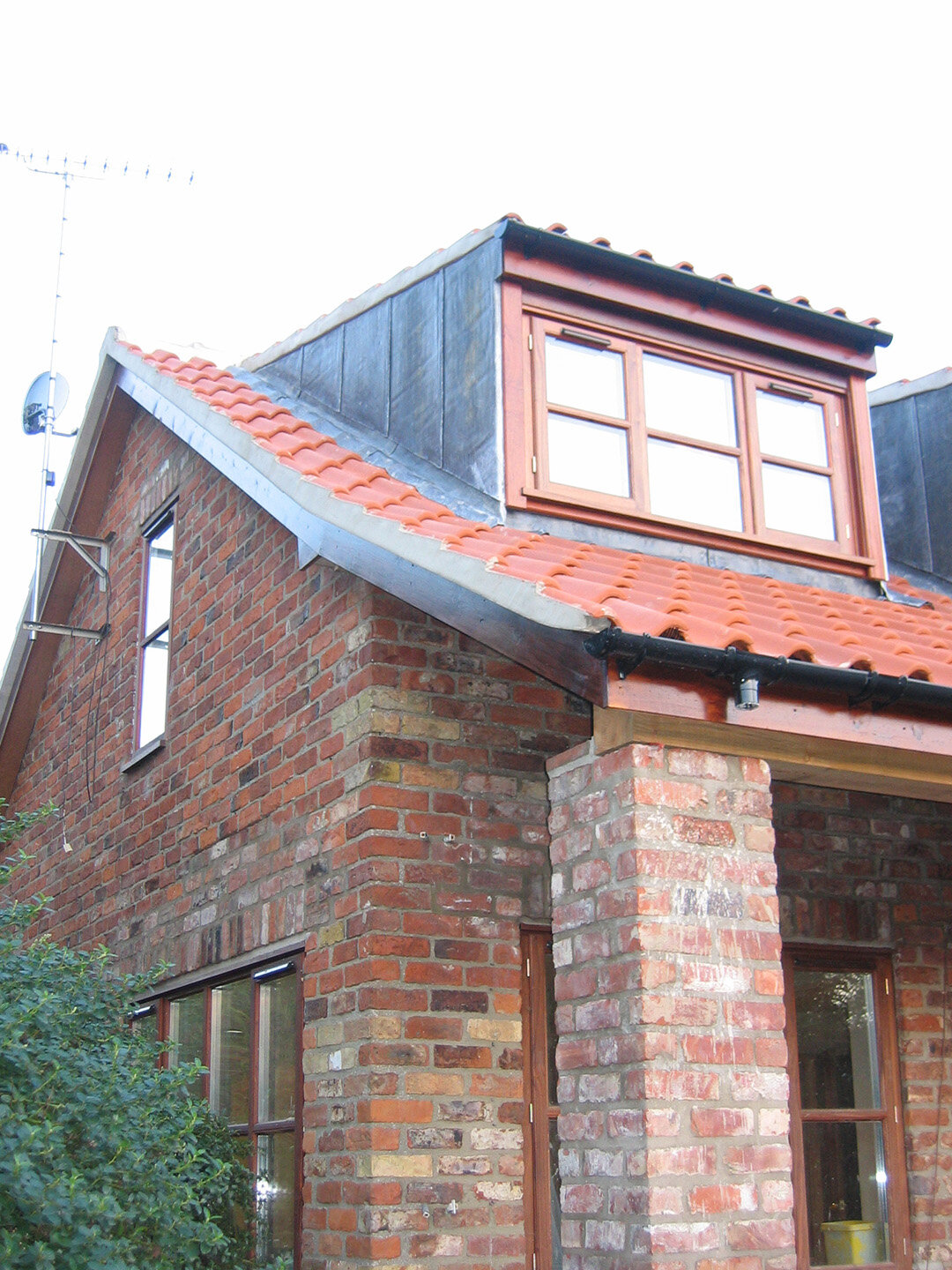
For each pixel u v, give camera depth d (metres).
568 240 7.29
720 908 4.66
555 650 4.63
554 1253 5.91
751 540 7.57
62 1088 5.11
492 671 6.50
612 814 4.74
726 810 4.77
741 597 6.02
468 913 6.10
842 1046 6.89
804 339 8.09
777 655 4.48
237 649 7.96
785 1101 4.59
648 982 4.46
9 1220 4.57
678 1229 4.29
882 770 5.12
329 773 6.57
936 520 9.25
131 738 9.55
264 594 7.73
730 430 7.83
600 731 4.88
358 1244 5.64
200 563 8.79
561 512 7.06
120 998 6.46
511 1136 5.92
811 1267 6.44
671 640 4.31
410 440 7.92
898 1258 6.65
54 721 11.27
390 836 6.06
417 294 8.15
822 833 7.07
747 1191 4.44
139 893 8.84
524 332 7.26
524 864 6.29
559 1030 4.83
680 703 4.46
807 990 6.90
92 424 10.71
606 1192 4.50
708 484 7.66
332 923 6.28
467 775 6.29
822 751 5.02
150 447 10.23
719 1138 4.45
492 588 4.89
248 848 7.38
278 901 6.89
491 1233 5.76
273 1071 6.91
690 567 6.91
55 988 5.98
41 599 11.27
